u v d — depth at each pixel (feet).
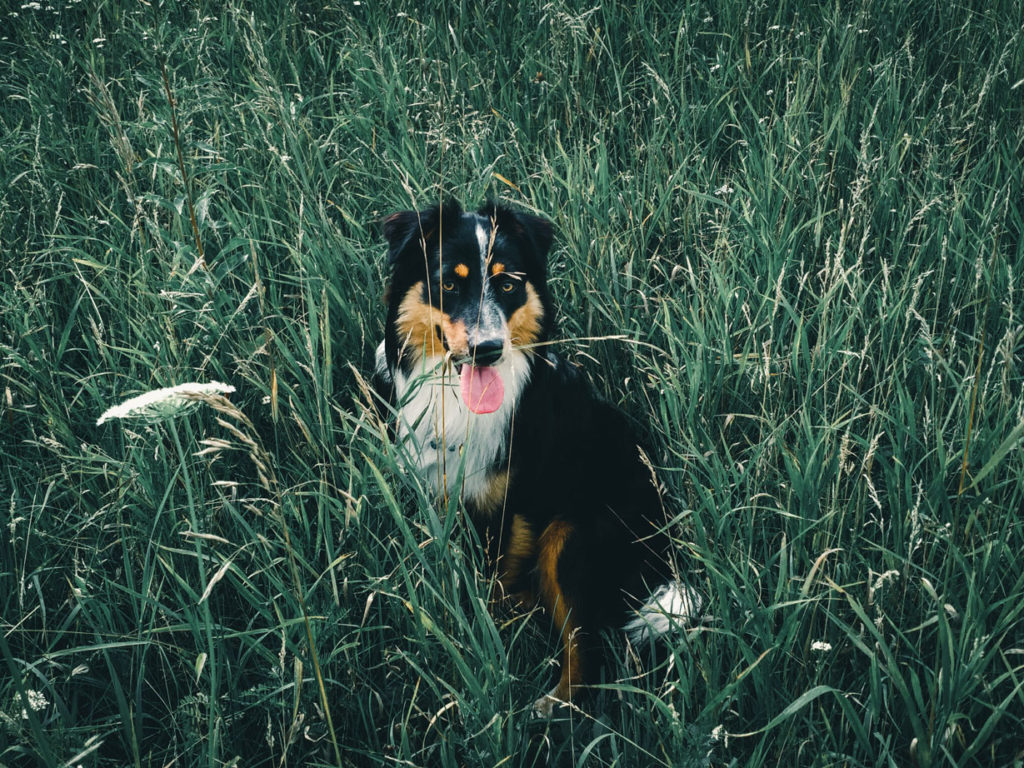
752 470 8.93
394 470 8.03
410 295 9.69
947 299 11.42
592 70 16.51
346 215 12.26
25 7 17.42
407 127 14.51
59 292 12.32
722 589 7.50
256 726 7.93
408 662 7.51
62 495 9.18
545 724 8.44
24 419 10.39
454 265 9.29
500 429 9.47
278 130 14.25
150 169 13.30
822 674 7.52
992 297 10.83
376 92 15.47
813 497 8.09
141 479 8.50
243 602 8.67
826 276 10.33
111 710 8.16
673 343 10.07
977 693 7.38
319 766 6.96
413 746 7.75
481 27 17.88
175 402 5.80
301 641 7.47
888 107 14.57
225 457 9.61
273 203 12.83
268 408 9.92
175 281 10.24
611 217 12.38
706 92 15.85
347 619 8.22
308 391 9.48
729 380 10.27
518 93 16.16
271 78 14.12
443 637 6.89
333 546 8.69
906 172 13.97
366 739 7.94
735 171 14.05
